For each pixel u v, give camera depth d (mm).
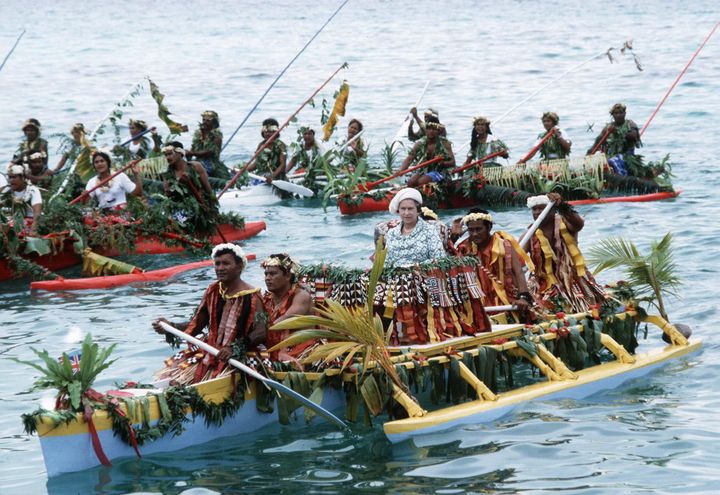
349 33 148750
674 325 26062
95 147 41438
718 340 26062
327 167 46188
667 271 26062
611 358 25266
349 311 22281
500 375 24344
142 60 116750
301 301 21875
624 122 47875
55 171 44219
